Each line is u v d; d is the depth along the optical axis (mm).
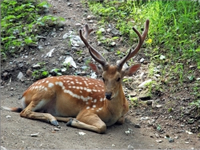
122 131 10328
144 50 13852
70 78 11125
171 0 15773
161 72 12797
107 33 14883
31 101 10938
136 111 11445
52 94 10883
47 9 16578
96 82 11219
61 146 8766
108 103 10312
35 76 13312
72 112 10891
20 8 16500
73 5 17031
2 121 10023
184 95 11688
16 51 14531
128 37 14602
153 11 15156
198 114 10914
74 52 14047
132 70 10336
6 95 12547
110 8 16156
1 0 17031
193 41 13625
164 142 9867
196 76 12320
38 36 14977
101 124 10039
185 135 10336
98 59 9977
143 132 10406
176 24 14461
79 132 9859
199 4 15391
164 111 11266
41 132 9531
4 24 15703
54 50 14203
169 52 13523
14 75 13617
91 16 16062
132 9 16062
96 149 8828
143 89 12219
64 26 15398
